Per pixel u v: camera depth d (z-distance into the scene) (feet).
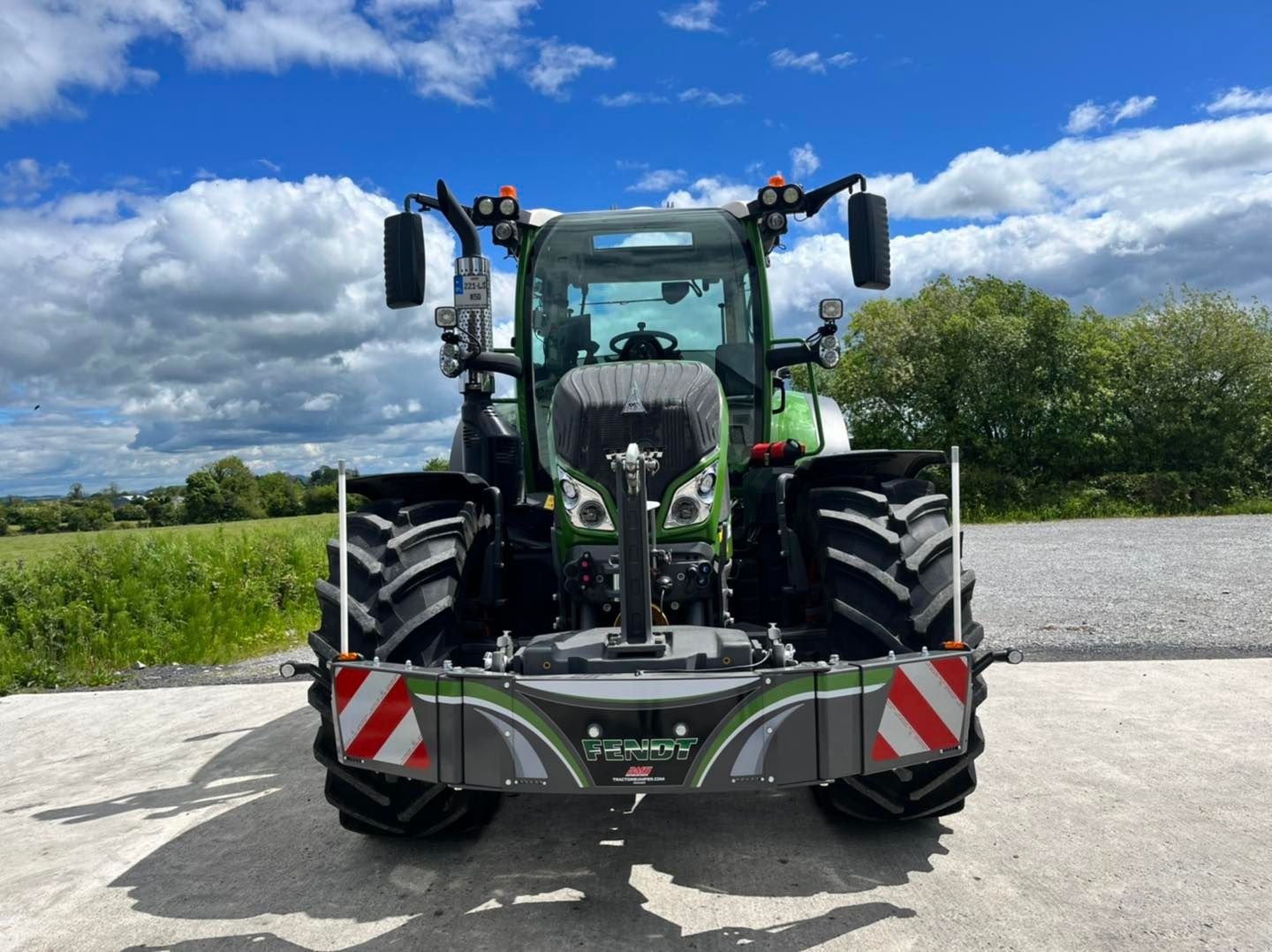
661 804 11.42
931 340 85.46
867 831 10.15
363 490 10.73
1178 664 17.20
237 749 14.88
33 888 9.50
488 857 9.86
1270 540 39.88
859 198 11.25
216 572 28.48
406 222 11.34
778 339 13.21
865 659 9.32
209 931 8.36
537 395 13.07
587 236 13.23
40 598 24.94
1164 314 81.97
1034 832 9.91
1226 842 9.49
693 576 9.59
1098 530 50.42
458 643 10.05
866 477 10.95
